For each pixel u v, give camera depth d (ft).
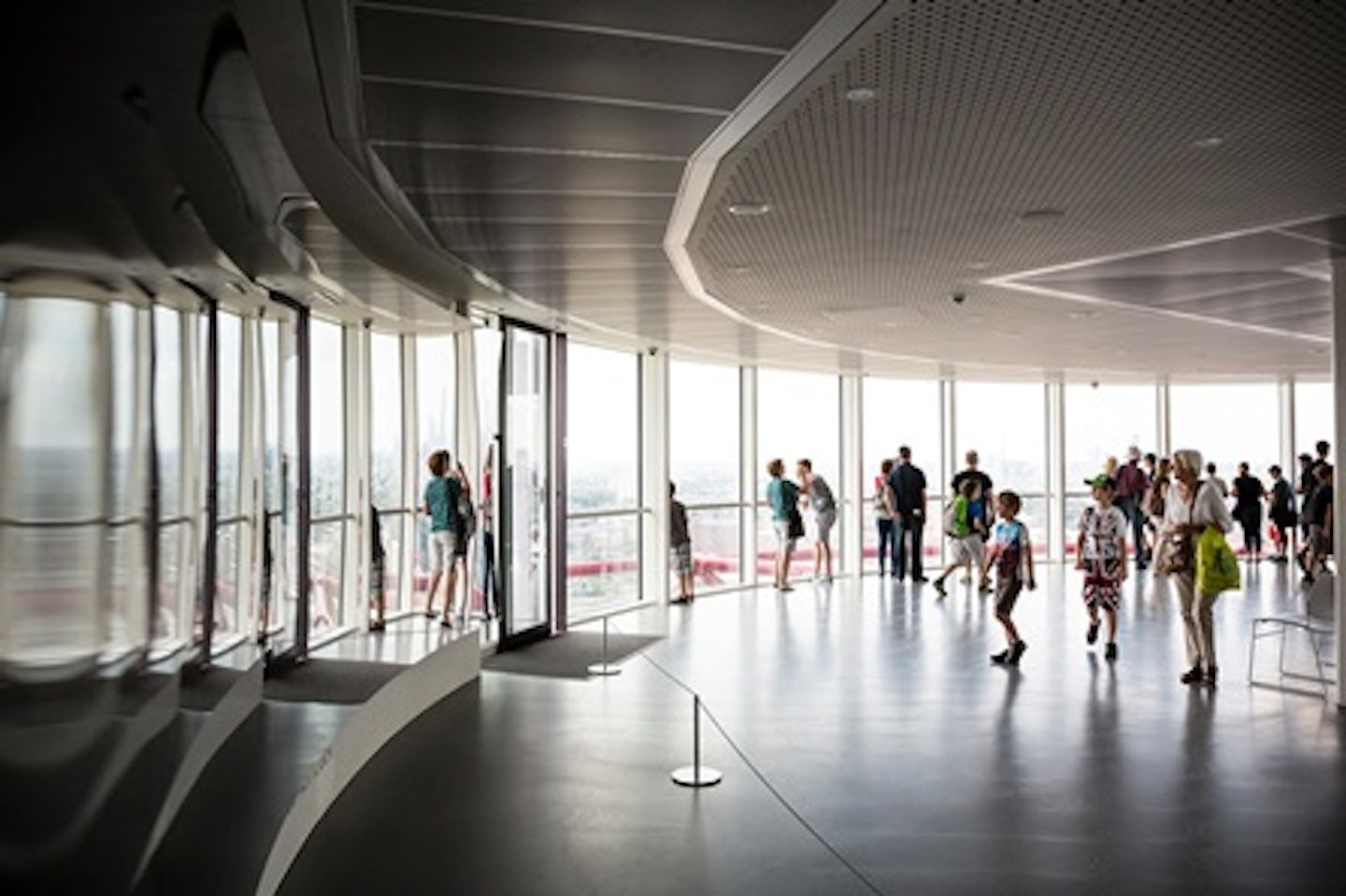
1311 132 14.87
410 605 33.50
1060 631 38.32
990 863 16.37
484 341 33.68
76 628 11.89
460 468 33.09
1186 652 32.65
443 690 28.30
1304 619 31.17
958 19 10.89
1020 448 65.98
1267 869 16.11
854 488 57.62
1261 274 27.71
